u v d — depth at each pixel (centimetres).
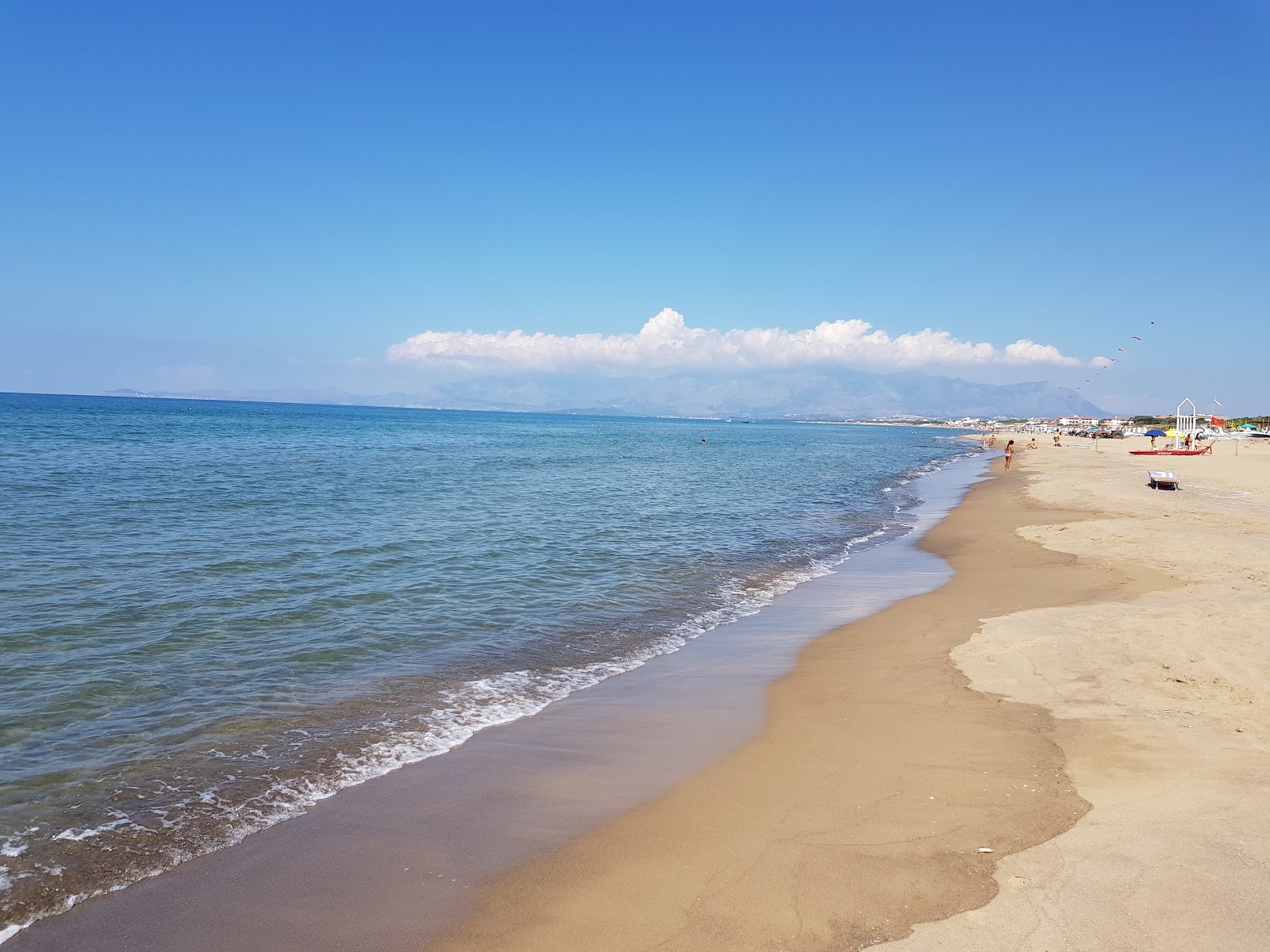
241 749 829
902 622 1386
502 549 1986
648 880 578
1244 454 7625
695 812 686
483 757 817
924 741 825
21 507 2359
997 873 556
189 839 646
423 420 18775
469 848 631
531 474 4294
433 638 1252
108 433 6875
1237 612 1272
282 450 5756
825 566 1967
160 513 2355
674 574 1805
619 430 16575
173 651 1133
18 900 557
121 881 585
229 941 514
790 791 721
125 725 880
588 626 1359
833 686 1042
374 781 759
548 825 668
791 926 511
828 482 4675
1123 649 1100
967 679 1024
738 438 13438
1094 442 11662
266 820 681
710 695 1020
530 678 1083
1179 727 810
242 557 1759
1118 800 655
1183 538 2116
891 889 547
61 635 1180
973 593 1598
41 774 756
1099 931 482
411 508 2684
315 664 1107
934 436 18150
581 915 537
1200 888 519
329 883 582
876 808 675
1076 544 2106
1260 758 730
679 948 495
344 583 1567
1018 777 719
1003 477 4928
